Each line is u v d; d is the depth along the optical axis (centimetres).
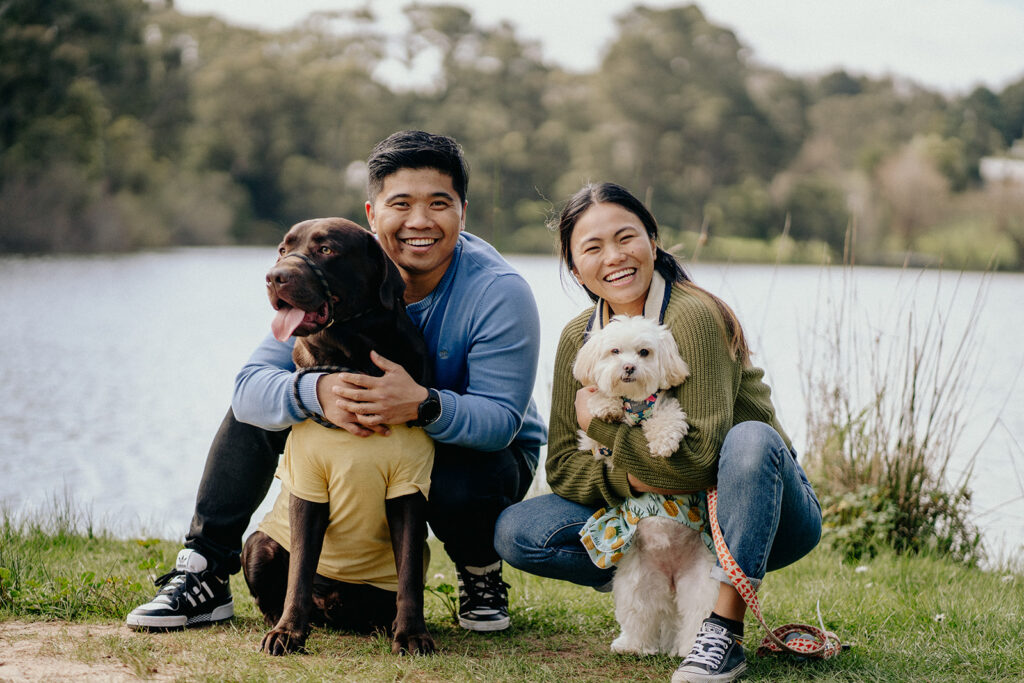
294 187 5422
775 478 268
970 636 316
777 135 5097
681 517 287
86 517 578
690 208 4753
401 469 284
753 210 4641
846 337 598
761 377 304
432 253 301
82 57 3909
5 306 2109
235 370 1366
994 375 1193
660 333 284
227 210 5175
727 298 1941
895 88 5434
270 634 278
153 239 4794
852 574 448
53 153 4038
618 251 298
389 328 290
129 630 300
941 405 567
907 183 4256
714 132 4972
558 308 1914
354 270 281
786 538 290
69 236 4247
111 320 1938
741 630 274
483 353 304
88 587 333
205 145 5369
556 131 4991
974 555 513
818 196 4534
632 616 295
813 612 354
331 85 5519
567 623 335
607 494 293
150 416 999
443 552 497
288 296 268
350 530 291
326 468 283
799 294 2114
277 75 5503
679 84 5178
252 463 311
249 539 307
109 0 4097
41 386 1169
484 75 5388
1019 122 5019
